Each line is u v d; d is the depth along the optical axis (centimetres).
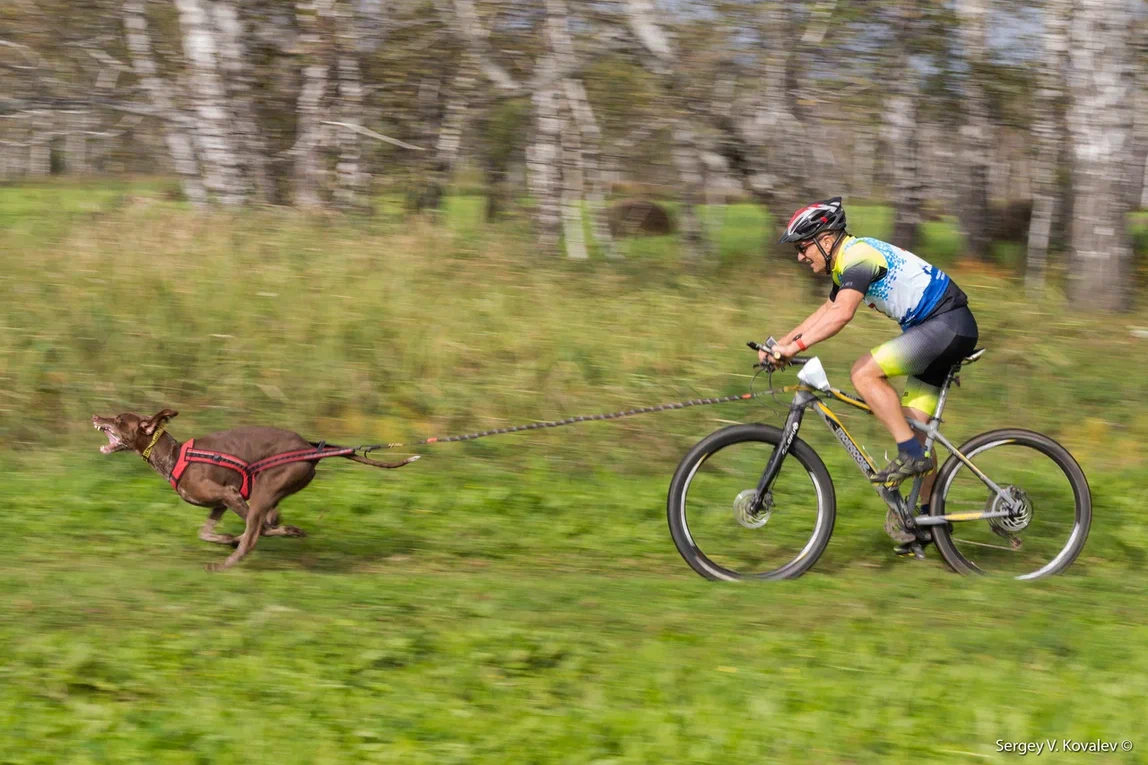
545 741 432
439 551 718
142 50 1583
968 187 1738
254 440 623
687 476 641
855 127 1541
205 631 516
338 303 1056
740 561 657
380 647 505
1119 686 483
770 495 650
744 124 1509
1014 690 479
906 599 612
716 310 1175
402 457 862
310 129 1558
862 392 636
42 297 1023
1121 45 1365
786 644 525
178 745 424
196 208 1390
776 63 1478
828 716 453
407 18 1534
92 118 1664
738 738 436
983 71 1481
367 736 432
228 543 651
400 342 998
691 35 1472
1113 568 712
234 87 1527
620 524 770
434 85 1595
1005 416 976
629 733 439
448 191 1619
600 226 1574
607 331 1077
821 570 687
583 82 1523
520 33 1540
